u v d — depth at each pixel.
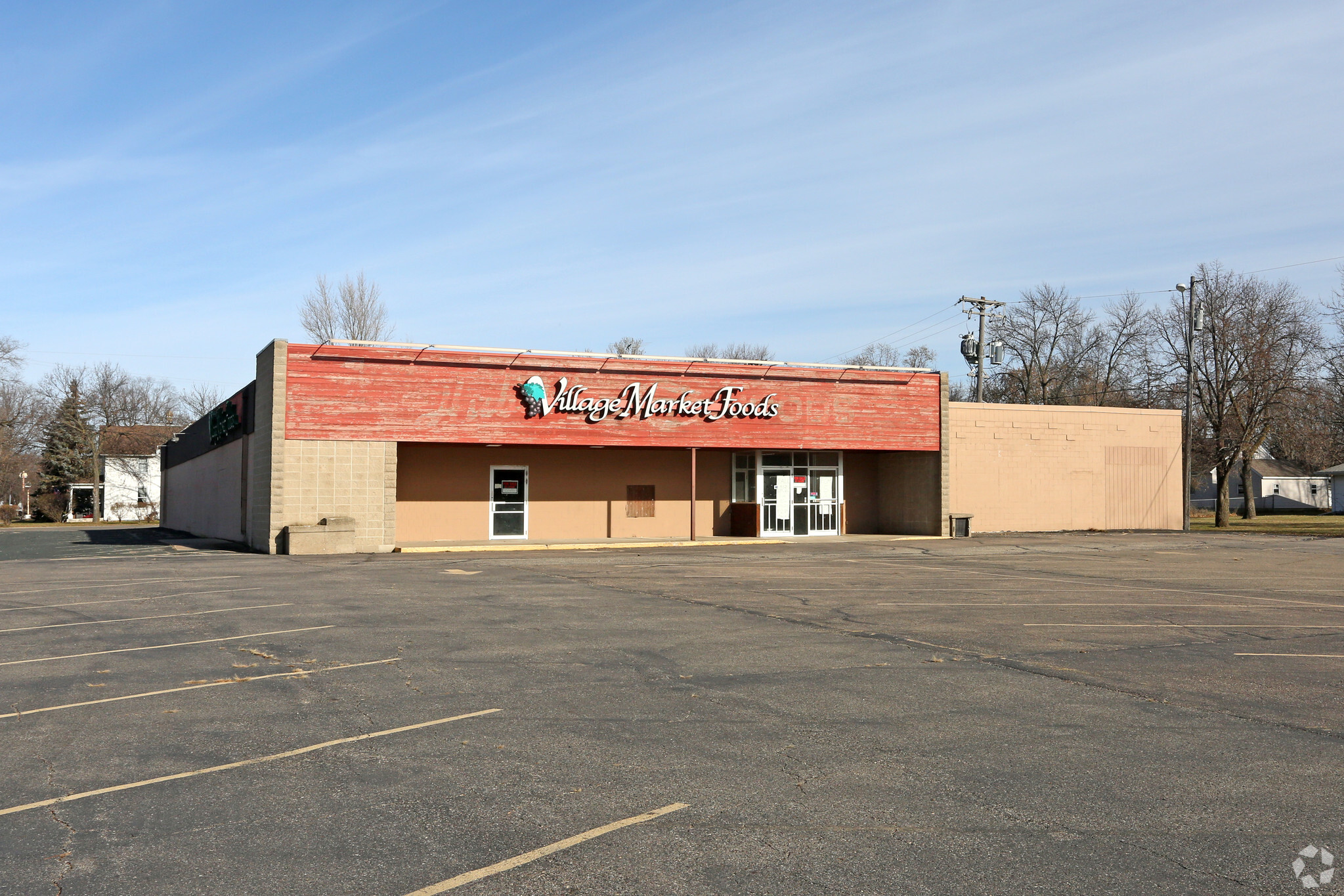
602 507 31.56
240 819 5.48
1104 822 5.42
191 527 43.38
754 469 32.88
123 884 4.61
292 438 25.38
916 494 33.78
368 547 25.89
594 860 4.88
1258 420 47.47
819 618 13.23
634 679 9.18
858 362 85.81
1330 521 52.34
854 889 4.54
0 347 61.59
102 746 6.95
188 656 10.34
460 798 5.81
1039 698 8.45
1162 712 7.98
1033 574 20.08
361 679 9.18
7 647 11.00
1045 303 66.44
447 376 26.80
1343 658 10.46
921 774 6.28
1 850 5.02
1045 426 36.25
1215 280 48.47
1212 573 20.59
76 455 75.19
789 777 6.20
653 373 29.06
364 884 4.61
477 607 14.30
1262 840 5.18
